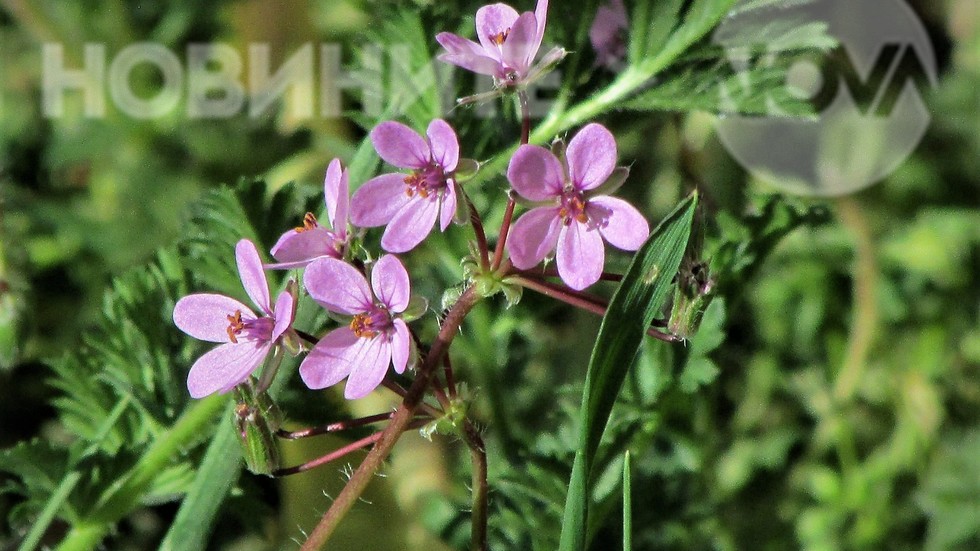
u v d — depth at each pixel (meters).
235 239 0.38
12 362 0.39
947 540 0.43
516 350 0.41
